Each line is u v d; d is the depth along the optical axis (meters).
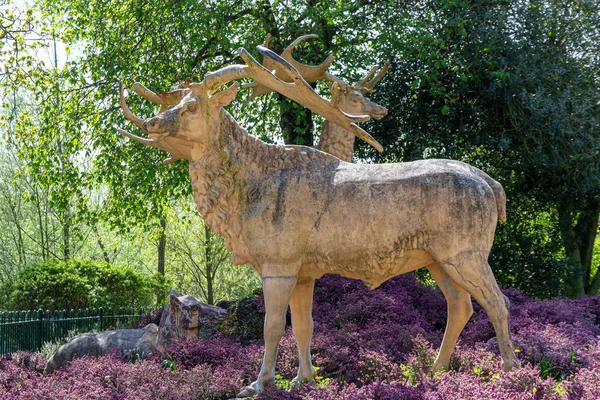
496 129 12.70
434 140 12.49
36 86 14.86
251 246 4.68
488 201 4.62
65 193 14.06
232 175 4.75
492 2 12.62
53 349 10.27
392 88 12.69
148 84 12.71
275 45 12.54
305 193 4.68
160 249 24.02
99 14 13.74
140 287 16.11
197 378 5.08
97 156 13.56
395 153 13.19
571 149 11.97
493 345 6.02
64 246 23.70
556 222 12.99
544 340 5.90
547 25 12.60
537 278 12.37
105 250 25.72
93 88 14.14
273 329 4.60
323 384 4.77
